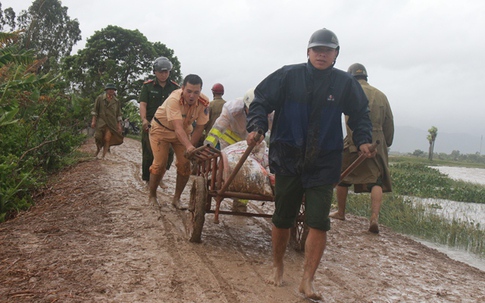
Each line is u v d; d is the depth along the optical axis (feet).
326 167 12.80
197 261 15.85
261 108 13.07
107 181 29.78
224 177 17.16
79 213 21.12
